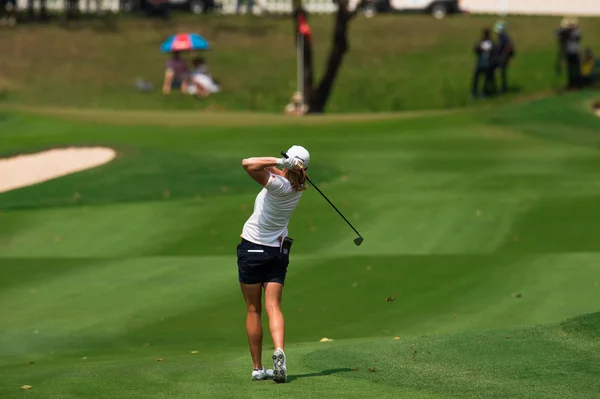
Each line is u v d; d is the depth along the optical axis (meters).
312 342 40.09
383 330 43.25
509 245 61.03
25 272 57.03
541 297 48.19
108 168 89.62
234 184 83.56
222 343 41.97
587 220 66.44
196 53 185.25
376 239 63.31
